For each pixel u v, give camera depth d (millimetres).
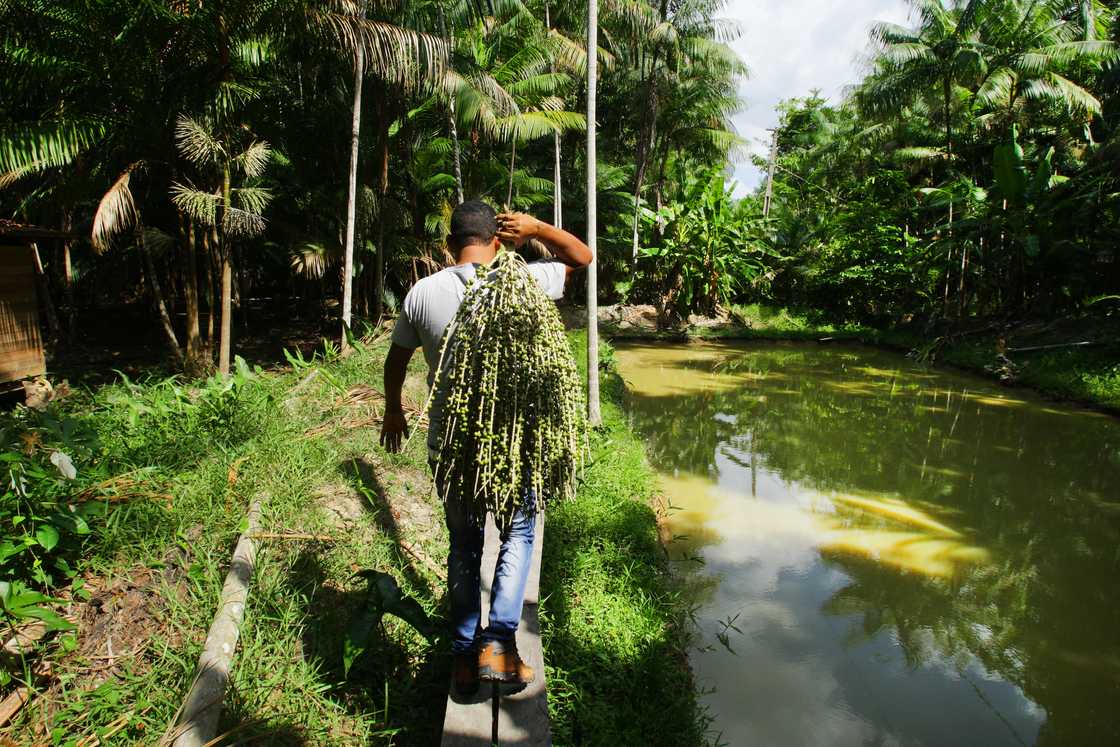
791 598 4910
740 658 4133
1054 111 18422
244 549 2801
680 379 13734
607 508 4965
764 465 8039
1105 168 14977
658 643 3551
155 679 2219
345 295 10852
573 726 2738
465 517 2191
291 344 14758
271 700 2260
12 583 2242
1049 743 3523
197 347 10703
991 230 16719
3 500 2656
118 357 12648
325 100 12430
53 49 8102
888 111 18781
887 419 10422
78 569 2666
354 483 3770
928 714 3707
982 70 17328
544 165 22703
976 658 4273
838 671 4059
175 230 15125
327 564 2994
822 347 19516
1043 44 16641
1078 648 4414
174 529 2980
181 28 8461
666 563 5125
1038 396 12305
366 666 2564
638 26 18422
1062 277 15578
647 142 21953
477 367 1932
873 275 21906
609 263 23766
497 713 2107
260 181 11430
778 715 3611
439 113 13758
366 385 5656
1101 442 9242
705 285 21797
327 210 13445
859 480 7559
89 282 18219
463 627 2223
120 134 9141
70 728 2031
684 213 21938
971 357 15195
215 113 9375
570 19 18375
